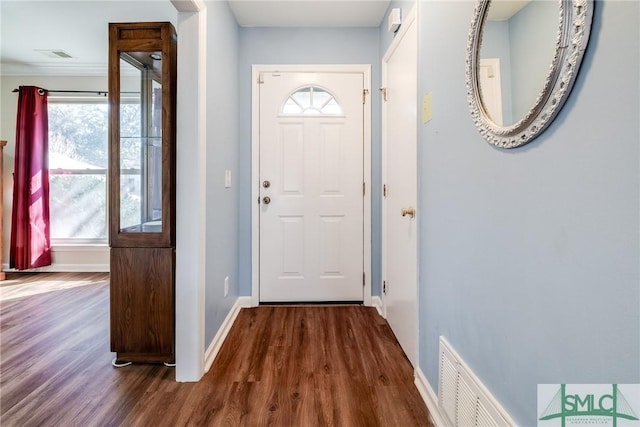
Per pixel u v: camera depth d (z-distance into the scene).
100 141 3.79
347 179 2.69
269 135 2.67
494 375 0.95
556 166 0.70
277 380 1.62
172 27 1.75
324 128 2.68
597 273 0.61
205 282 1.71
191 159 1.59
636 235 0.53
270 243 2.70
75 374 1.67
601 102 0.59
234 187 2.44
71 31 2.86
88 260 3.79
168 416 1.35
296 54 2.63
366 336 2.12
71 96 3.73
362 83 2.66
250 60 2.62
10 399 1.46
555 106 0.68
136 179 1.80
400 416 1.37
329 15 2.45
